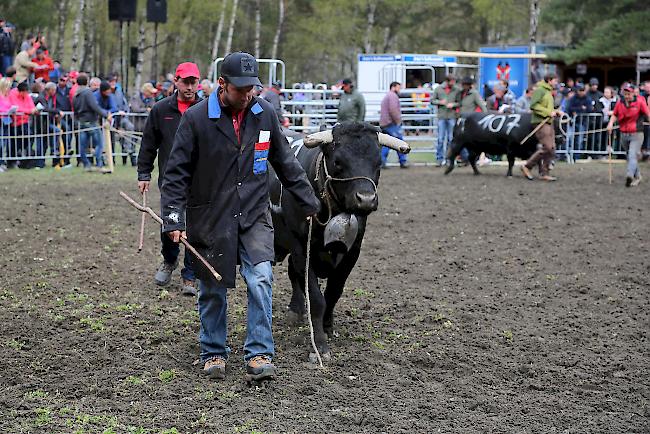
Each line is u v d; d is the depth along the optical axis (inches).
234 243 326.3
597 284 508.1
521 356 382.9
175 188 324.5
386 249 593.9
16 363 352.8
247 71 317.1
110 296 458.9
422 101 1293.1
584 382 352.2
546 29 2640.3
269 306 331.3
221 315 342.6
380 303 462.3
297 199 340.8
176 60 2650.1
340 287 391.2
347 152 350.0
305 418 306.2
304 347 385.7
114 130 983.6
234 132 324.5
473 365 369.4
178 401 318.7
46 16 1987.0
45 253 554.3
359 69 1748.3
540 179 967.0
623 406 329.4
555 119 1057.5
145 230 636.7
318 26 2576.3
